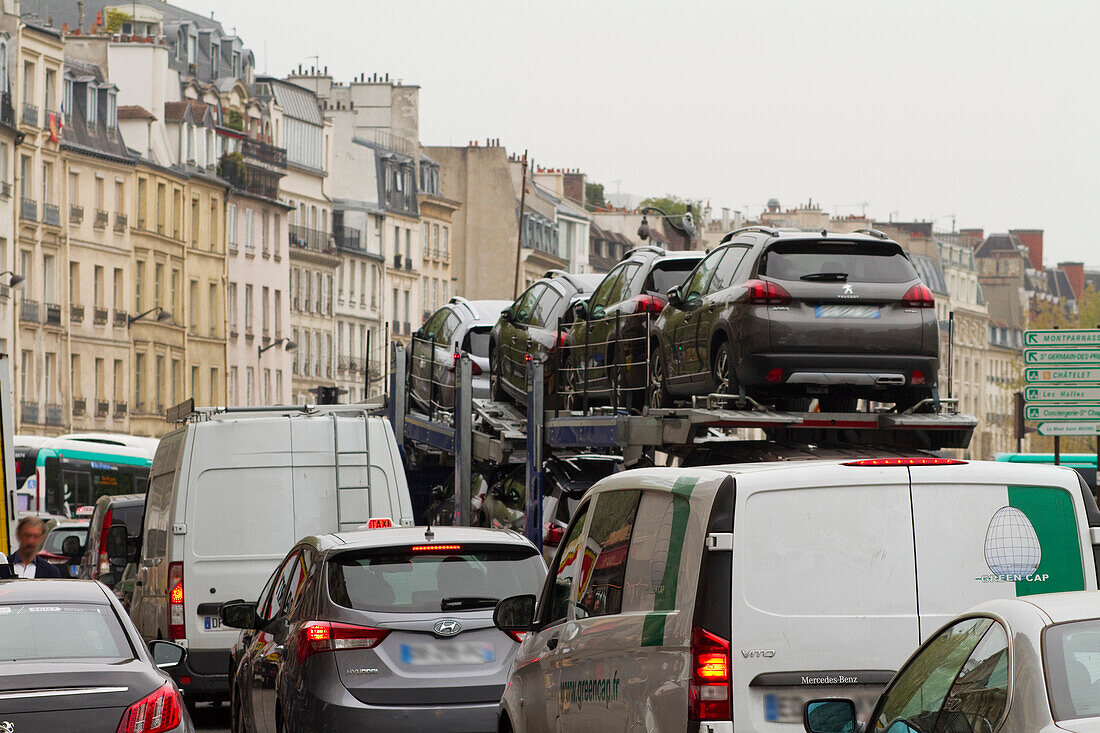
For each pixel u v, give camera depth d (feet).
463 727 99.40
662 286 170.81
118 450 425.28
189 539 142.92
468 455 190.80
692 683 67.05
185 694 146.82
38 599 90.94
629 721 72.43
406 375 226.38
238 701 119.24
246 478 144.05
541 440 174.19
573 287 193.47
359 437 146.30
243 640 120.26
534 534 172.96
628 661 72.84
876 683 67.36
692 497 69.82
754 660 66.90
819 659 67.15
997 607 56.44
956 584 68.39
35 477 409.08
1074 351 233.76
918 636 67.77
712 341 152.35
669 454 159.43
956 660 57.21
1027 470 69.51
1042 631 53.42
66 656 87.04
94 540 233.96
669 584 70.23
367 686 99.19
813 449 147.02
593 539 81.41
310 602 102.58
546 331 192.44
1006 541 68.85
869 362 147.64
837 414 147.02
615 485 79.77
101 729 82.02
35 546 150.51
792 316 146.51
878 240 150.51
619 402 172.35
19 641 87.66
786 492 67.87
